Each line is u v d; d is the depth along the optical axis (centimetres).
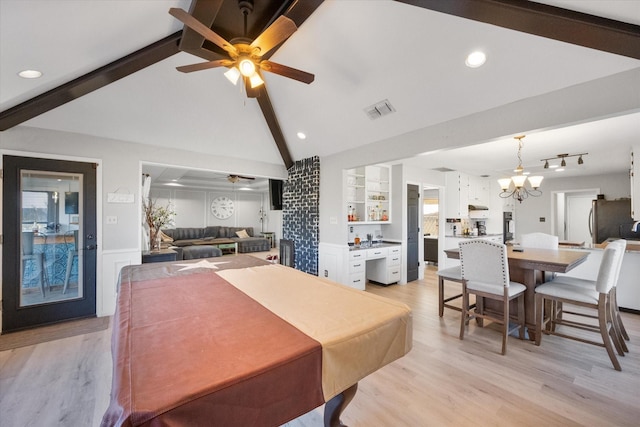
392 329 135
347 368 115
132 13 185
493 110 257
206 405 80
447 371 230
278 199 566
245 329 122
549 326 303
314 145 438
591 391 202
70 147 335
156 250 442
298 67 279
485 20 171
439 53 223
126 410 71
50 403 191
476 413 181
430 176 584
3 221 300
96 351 262
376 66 254
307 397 102
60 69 223
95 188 350
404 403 192
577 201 761
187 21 151
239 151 461
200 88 318
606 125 299
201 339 112
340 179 438
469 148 398
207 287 189
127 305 153
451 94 258
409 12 200
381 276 510
